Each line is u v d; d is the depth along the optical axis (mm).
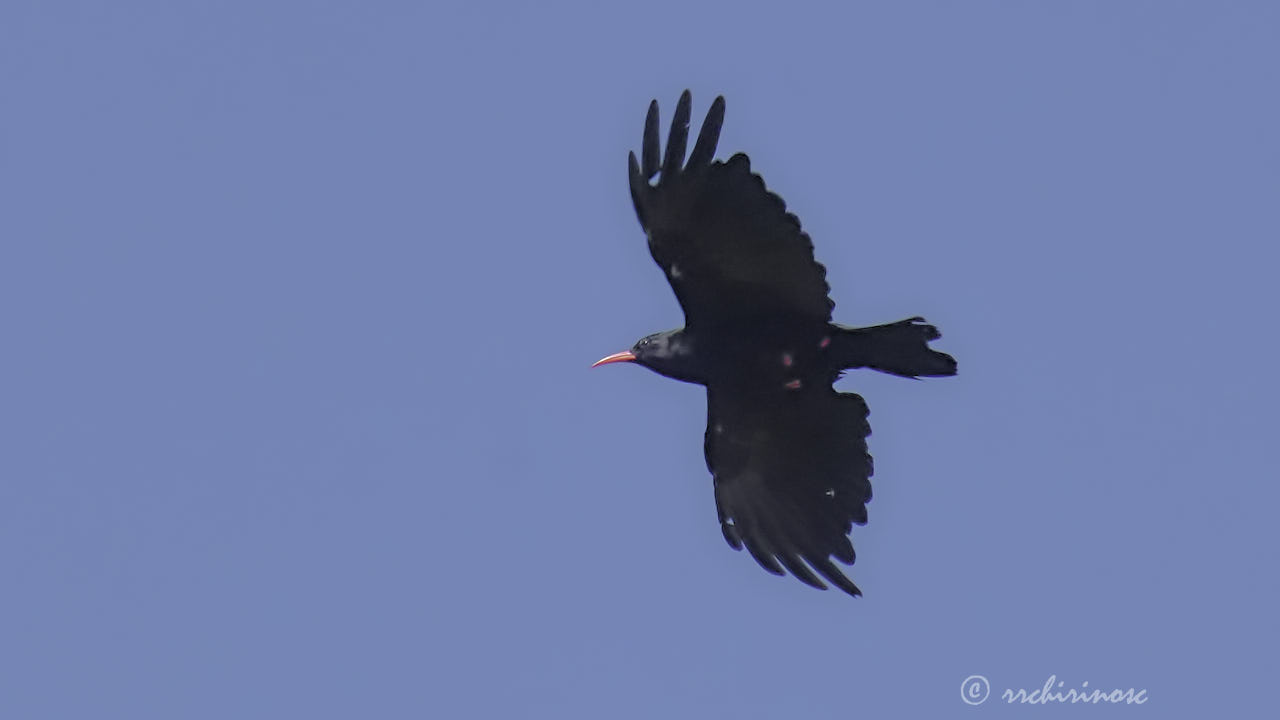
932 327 14453
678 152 14055
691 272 14742
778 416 15773
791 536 16125
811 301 14680
